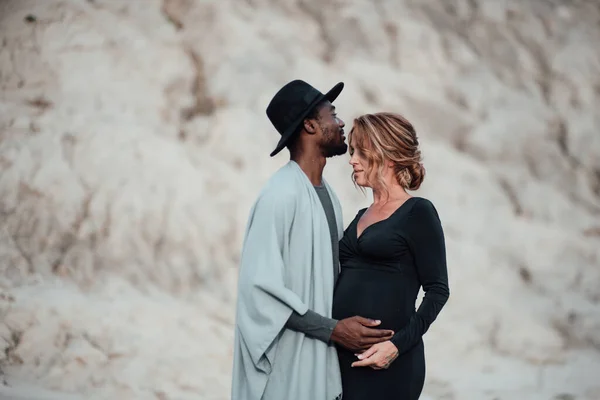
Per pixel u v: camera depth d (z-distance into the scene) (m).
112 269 9.01
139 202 9.49
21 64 10.71
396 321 4.11
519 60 13.28
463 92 12.52
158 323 8.09
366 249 4.15
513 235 10.88
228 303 9.04
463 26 13.44
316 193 4.29
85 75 10.73
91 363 7.27
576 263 10.73
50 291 8.40
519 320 9.53
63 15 11.18
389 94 11.93
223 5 11.95
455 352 8.88
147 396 6.95
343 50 12.31
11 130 9.98
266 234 4.13
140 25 11.67
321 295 4.14
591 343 9.40
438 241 4.12
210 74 11.30
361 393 4.12
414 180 4.32
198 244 9.42
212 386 7.22
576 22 13.99
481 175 11.50
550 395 7.80
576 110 12.95
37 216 9.21
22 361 7.21
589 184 12.30
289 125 4.32
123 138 10.05
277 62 11.59
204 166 10.20
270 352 4.09
